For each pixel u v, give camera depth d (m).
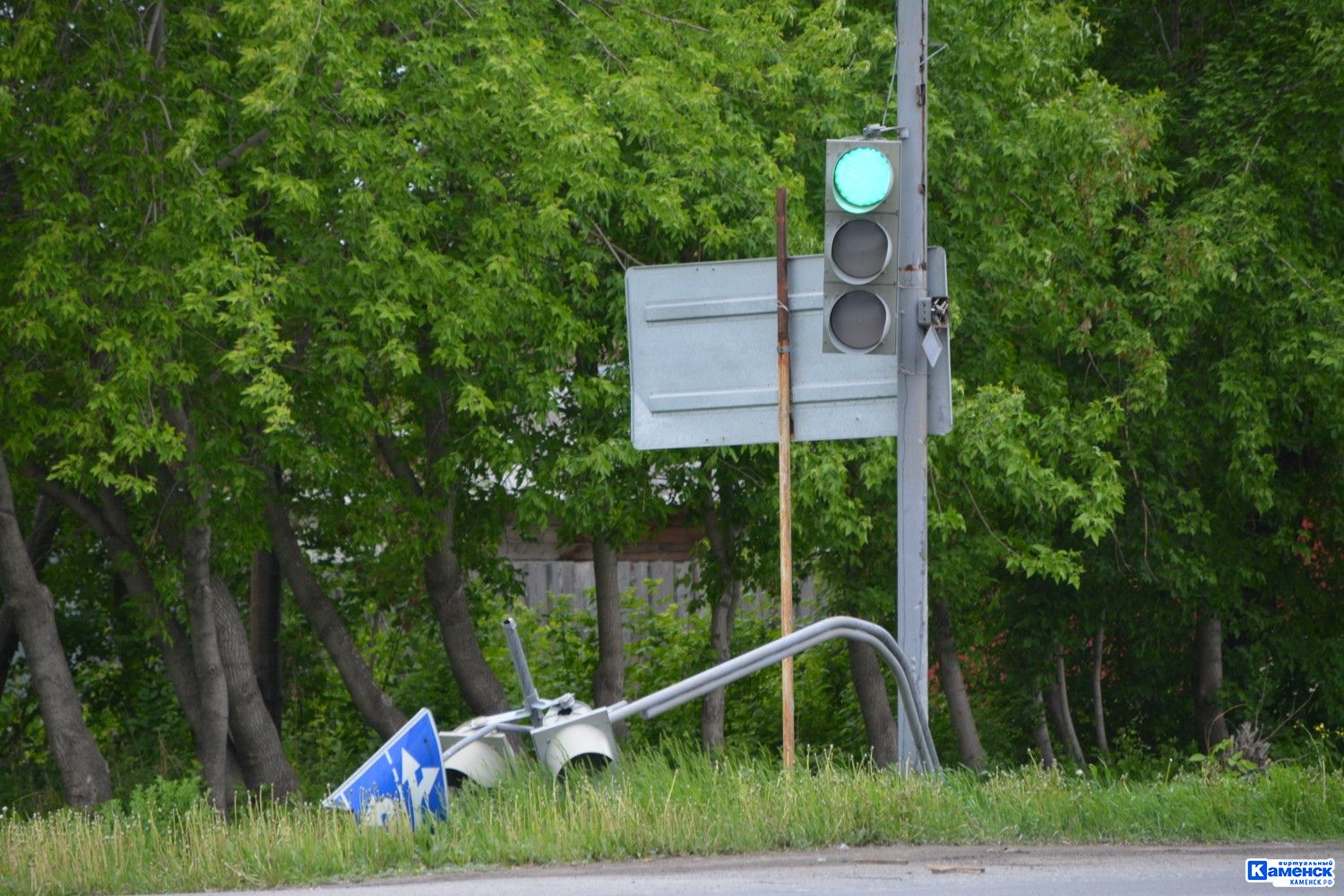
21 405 45.12
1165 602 73.00
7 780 64.69
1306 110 62.59
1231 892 22.45
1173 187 61.41
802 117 55.38
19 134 45.44
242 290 43.41
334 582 72.81
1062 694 76.38
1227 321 63.88
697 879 23.75
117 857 27.48
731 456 55.53
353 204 45.84
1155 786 31.81
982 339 58.66
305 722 77.00
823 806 27.94
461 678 60.59
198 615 51.09
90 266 46.22
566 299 52.59
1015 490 54.97
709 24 55.03
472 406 47.22
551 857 26.09
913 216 35.06
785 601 32.72
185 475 47.66
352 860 26.52
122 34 47.41
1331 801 29.98
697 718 75.56
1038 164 57.28
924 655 34.69
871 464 53.44
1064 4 59.88
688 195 52.53
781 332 33.94
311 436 51.34
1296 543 70.56
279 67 43.91
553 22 53.34
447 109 47.75
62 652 52.28
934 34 56.59
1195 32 71.06
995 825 28.19
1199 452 66.75
